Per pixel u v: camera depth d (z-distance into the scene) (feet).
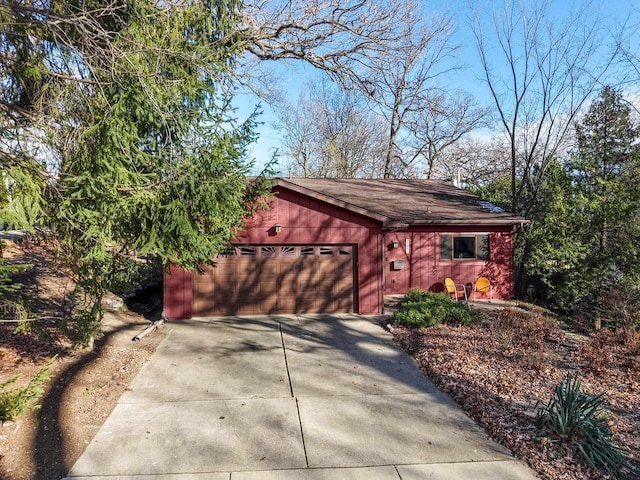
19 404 12.55
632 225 37.70
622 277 37.91
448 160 99.71
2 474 13.47
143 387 20.88
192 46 20.48
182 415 17.94
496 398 19.56
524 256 47.96
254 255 36.60
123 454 14.84
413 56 60.39
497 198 64.64
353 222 37.22
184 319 35.14
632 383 22.17
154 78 18.24
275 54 43.09
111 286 25.18
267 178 29.76
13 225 16.25
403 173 103.86
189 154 20.56
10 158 15.47
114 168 17.49
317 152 106.22
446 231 47.34
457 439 16.31
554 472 14.12
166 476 13.62
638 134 39.01
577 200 38.99
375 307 37.42
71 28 17.07
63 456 14.61
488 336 29.53
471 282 47.55
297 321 34.63
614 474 14.15
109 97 17.81
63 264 22.93
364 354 26.61
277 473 13.92
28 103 18.49
